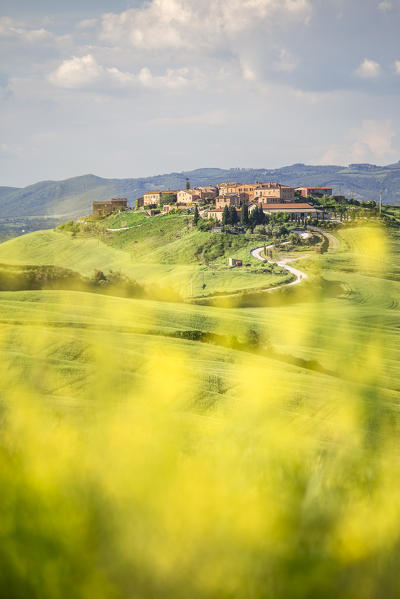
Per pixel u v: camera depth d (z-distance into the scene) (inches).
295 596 75.0
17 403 95.3
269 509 78.5
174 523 78.1
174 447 90.5
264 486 81.5
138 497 79.9
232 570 75.4
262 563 75.9
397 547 76.7
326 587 75.0
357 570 75.7
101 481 81.5
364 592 74.8
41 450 84.3
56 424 89.7
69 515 77.1
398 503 78.5
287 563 75.7
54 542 75.3
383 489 81.3
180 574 75.5
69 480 80.7
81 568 74.6
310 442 97.7
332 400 106.6
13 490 77.8
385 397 104.7
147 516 78.4
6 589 73.6
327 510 78.5
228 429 103.1
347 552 76.2
